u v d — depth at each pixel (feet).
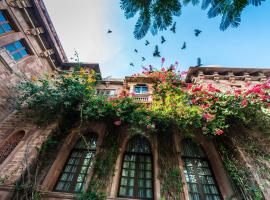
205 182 17.29
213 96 20.33
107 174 16.88
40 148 18.03
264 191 14.40
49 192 15.37
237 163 16.93
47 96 21.81
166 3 5.75
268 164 16.24
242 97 19.21
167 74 27.63
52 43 32.83
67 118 22.29
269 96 18.51
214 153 19.29
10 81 24.53
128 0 5.70
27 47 28.45
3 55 23.59
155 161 18.13
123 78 35.60
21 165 16.37
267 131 18.47
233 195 15.30
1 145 19.70
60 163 18.48
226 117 19.11
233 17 5.26
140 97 27.40
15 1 25.36
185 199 15.10
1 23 24.43
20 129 21.06
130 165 18.61
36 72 29.76
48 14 30.73
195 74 31.94
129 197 15.84
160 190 15.58
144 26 6.07
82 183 17.02
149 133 21.07
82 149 20.49
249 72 30.78
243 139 18.43
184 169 18.29
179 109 19.11
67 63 35.40
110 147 19.26
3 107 23.22
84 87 22.20
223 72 31.17
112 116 21.03
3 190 14.51
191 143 21.17
